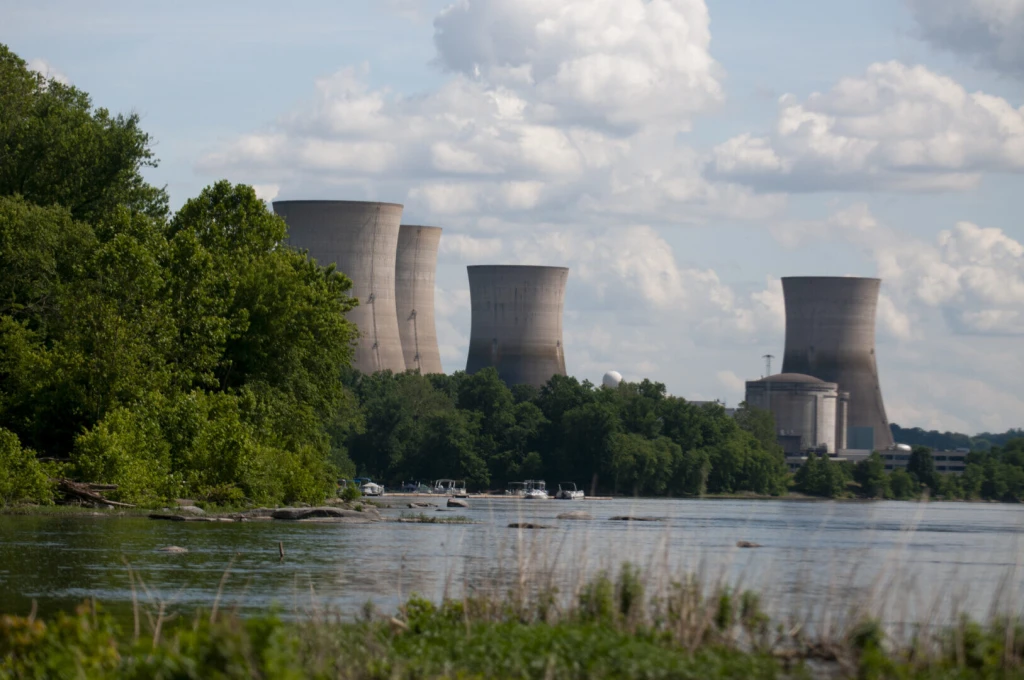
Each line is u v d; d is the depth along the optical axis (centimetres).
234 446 18900
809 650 6125
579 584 6775
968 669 5344
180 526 14625
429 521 19438
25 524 13925
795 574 10775
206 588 8562
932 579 11144
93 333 18550
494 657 5456
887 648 5950
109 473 17088
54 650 5175
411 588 8919
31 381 18450
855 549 15250
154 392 18562
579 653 5425
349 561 10938
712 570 10444
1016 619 5994
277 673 4525
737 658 5641
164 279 19650
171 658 4716
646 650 5491
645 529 19625
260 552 11550
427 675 5119
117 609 7400
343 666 5106
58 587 8394
